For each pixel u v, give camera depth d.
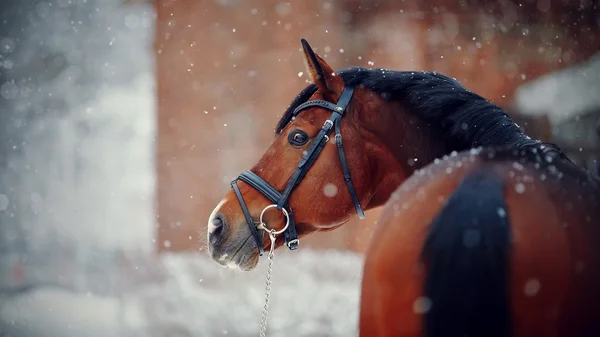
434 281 2.04
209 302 10.89
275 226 3.36
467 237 2.04
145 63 29.11
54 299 13.93
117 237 24.31
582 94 14.08
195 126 16.73
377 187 3.48
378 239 2.38
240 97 16.33
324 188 3.34
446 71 15.17
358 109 3.42
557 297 1.97
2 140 28.81
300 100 3.58
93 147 28.47
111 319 11.37
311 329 9.35
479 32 15.38
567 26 15.84
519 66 15.59
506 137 2.99
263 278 11.62
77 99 29.25
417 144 3.30
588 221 2.15
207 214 16.55
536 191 2.21
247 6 16.27
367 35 15.19
